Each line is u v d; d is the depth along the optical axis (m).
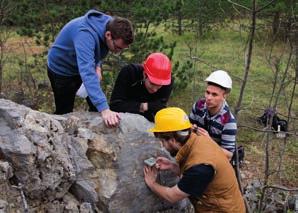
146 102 3.93
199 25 15.41
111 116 3.57
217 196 3.23
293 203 5.97
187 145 3.14
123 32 3.48
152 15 8.94
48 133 3.19
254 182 6.45
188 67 9.59
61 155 3.18
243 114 9.50
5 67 10.52
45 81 9.34
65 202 3.21
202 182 3.08
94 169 3.43
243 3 11.72
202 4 14.94
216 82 3.59
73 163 3.29
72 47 3.83
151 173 3.49
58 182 3.12
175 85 9.38
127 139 3.61
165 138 3.18
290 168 7.30
